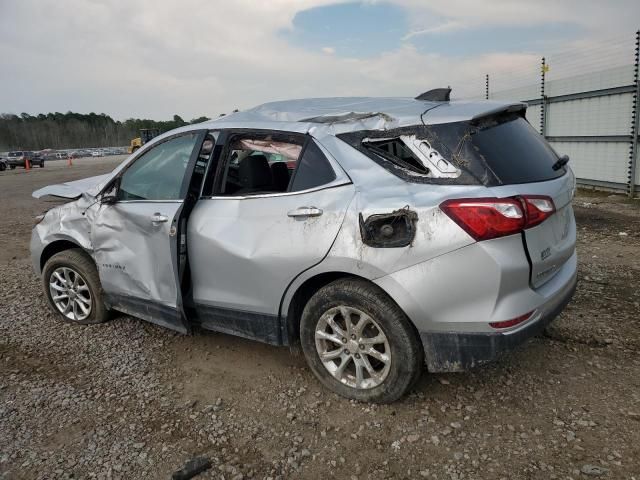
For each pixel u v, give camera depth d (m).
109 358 3.78
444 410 2.93
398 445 2.66
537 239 2.65
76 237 4.15
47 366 3.68
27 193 17.19
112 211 3.88
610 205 9.62
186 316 3.56
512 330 2.57
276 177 3.40
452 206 2.53
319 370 3.14
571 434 2.66
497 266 2.49
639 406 2.86
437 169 2.68
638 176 10.48
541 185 2.74
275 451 2.66
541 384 3.15
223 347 3.90
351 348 2.97
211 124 3.62
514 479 2.37
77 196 4.23
